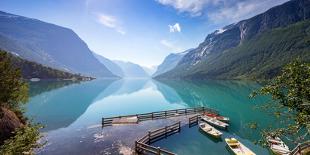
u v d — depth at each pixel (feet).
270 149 77.51
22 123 82.94
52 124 113.60
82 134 91.20
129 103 212.23
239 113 152.66
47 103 189.78
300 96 27.61
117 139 84.12
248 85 408.46
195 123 115.85
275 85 30.19
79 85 434.71
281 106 30.91
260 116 141.79
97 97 251.60
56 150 72.28
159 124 107.96
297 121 28.12
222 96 253.03
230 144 80.07
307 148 67.36
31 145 40.37
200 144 85.97
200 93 291.79
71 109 166.71
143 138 80.28
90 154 69.10
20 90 72.54
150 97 263.90
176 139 91.15
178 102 217.56
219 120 123.85
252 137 96.43
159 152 65.98
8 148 36.88
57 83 447.83
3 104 68.64
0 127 64.75
